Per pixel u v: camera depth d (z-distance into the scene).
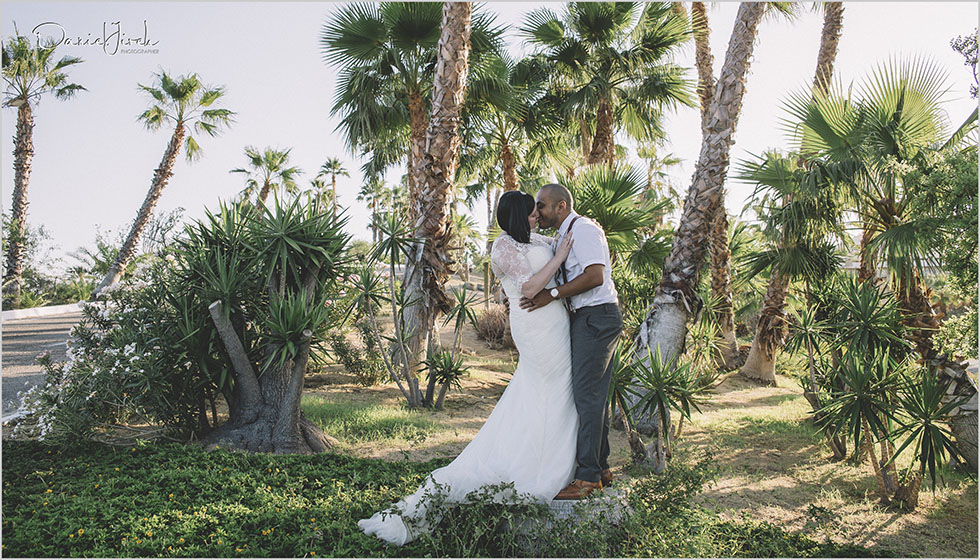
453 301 8.86
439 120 8.53
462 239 25.19
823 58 10.91
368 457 5.42
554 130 14.26
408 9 9.29
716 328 6.96
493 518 3.02
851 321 5.72
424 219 8.63
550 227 3.45
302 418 5.80
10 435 5.45
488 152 15.69
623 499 3.36
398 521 3.18
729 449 6.46
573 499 3.15
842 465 5.94
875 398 4.86
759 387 11.09
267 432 5.48
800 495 5.08
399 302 8.22
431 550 2.98
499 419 3.36
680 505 3.44
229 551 2.91
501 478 3.20
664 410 5.00
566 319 3.28
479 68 10.63
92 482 4.04
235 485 3.97
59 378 5.37
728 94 7.04
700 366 6.09
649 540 3.07
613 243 8.71
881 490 5.12
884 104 6.45
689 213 7.17
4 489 3.85
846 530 4.33
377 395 8.12
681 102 12.39
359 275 7.51
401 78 10.08
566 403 3.25
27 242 20.25
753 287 13.35
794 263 7.43
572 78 13.51
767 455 6.27
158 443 5.28
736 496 4.98
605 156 13.05
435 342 8.80
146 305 5.61
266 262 5.64
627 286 10.12
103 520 3.30
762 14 7.00
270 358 5.24
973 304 4.66
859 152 6.42
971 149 5.29
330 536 3.14
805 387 6.92
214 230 5.95
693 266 7.11
